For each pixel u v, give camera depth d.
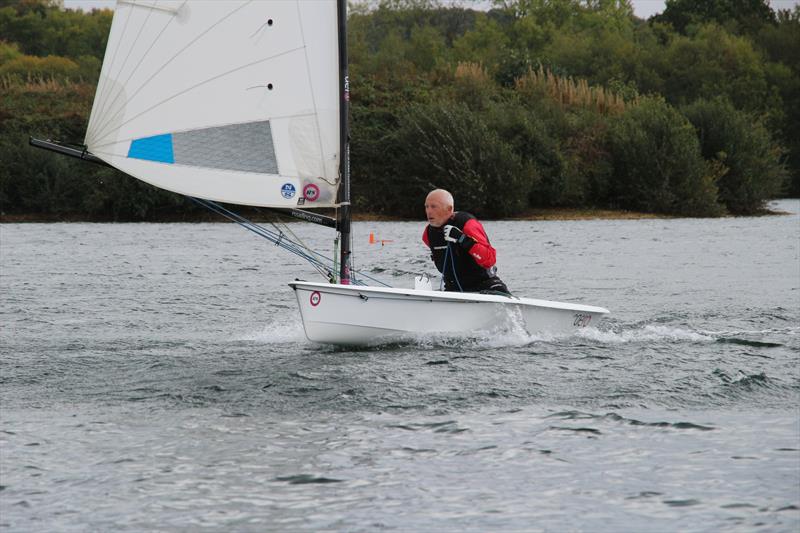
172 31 32.59
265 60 33.22
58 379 29.75
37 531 17.80
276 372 30.19
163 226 127.19
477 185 145.38
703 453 22.14
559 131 161.75
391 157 152.62
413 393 27.48
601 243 95.50
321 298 32.44
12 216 140.88
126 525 18.08
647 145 151.88
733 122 160.88
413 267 71.81
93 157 32.66
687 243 95.00
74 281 59.81
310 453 22.17
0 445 22.73
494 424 24.45
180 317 44.19
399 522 18.23
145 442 23.02
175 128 32.84
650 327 39.75
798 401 26.83
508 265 71.62
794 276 63.00
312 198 33.78
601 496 19.53
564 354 33.09
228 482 20.31
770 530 17.77
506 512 18.72
